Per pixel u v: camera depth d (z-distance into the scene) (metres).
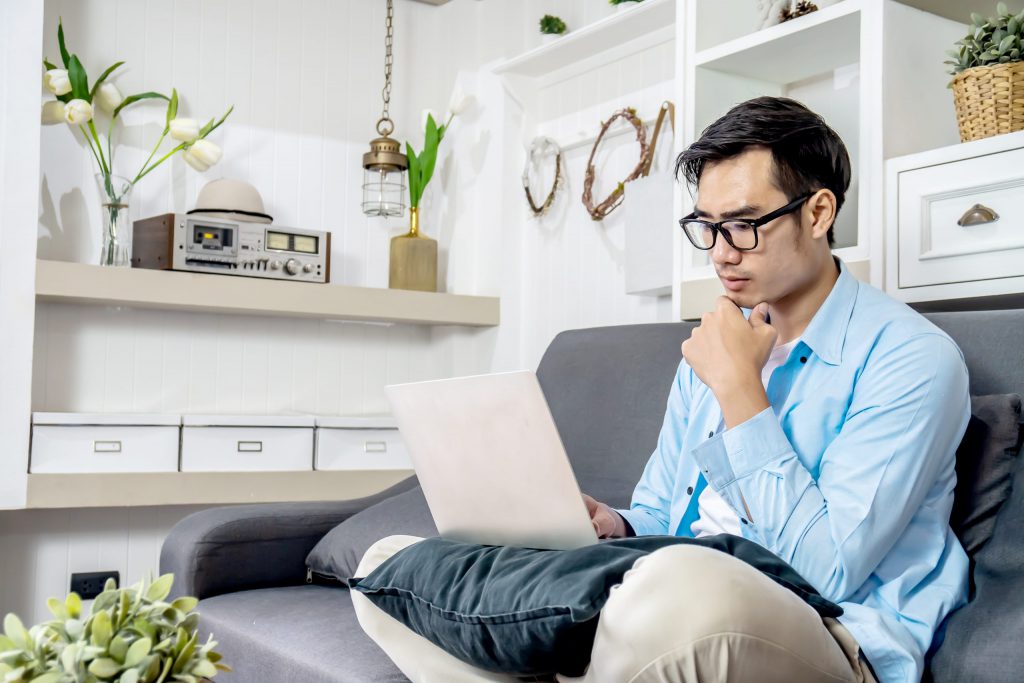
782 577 1.10
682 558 1.01
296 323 3.56
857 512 1.20
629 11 2.86
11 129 2.82
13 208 2.82
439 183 3.80
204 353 3.39
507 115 3.52
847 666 1.07
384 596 1.34
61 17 3.16
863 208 1.96
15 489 2.80
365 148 3.71
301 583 2.07
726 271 1.38
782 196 1.36
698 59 2.35
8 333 2.80
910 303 1.89
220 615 1.78
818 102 2.46
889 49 1.95
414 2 3.81
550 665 1.12
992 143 1.73
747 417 1.29
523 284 3.55
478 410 1.24
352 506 2.16
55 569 3.14
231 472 3.10
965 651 1.15
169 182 3.33
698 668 0.98
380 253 3.72
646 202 2.74
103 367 3.22
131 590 1.00
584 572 1.08
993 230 1.73
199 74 3.39
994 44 1.78
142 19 3.30
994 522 1.28
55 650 0.95
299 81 3.58
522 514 1.27
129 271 2.97
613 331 2.09
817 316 1.38
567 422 2.03
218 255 3.10
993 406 1.31
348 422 3.31
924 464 1.23
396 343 3.77
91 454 2.91
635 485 1.83
